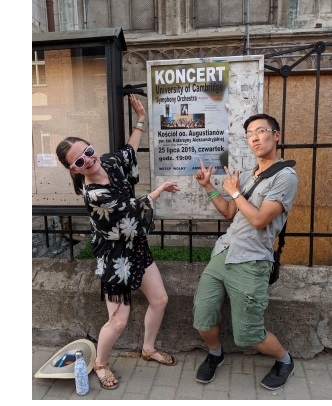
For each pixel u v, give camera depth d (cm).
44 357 288
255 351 279
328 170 390
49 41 253
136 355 285
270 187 212
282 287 275
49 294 297
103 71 258
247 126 222
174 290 283
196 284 284
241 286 223
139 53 673
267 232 220
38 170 277
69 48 256
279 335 273
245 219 225
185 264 296
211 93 255
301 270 283
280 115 383
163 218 276
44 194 280
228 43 658
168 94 260
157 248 441
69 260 312
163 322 285
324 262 409
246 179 239
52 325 300
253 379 256
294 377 256
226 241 235
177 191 262
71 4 700
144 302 285
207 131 260
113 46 252
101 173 223
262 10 676
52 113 268
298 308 269
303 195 397
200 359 279
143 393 246
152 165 270
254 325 227
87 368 263
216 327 247
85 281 296
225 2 682
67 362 263
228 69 251
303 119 380
